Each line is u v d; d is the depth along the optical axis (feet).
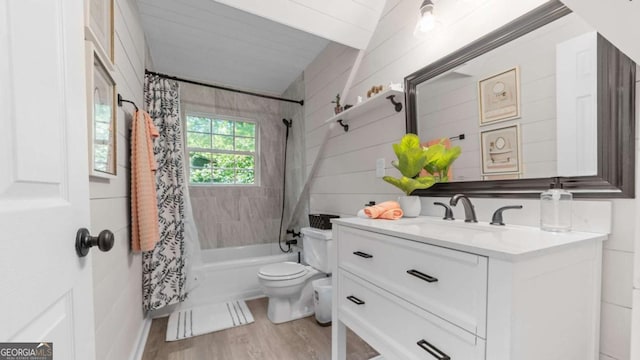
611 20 1.87
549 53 3.16
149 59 7.92
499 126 3.67
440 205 4.38
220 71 9.47
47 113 1.64
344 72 7.07
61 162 1.78
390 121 5.62
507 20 3.59
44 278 1.52
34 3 1.53
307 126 9.18
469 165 4.07
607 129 2.73
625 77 2.64
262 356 5.41
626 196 2.61
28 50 1.47
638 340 1.81
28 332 1.38
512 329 2.02
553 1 3.10
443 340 2.56
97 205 3.53
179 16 6.47
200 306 7.76
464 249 2.35
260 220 11.18
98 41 3.28
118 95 4.58
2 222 1.22
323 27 5.86
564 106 3.05
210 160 10.64
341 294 4.17
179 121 7.75
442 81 4.48
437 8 4.58
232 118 10.90
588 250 2.60
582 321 2.56
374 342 3.43
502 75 3.63
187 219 7.57
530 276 2.13
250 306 7.82
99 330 3.45
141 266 6.42
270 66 9.18
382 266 3.33
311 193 9.25
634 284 1.83
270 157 11.47
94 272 3.29
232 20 6.68
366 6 5.85
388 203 4.49
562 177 3.05
